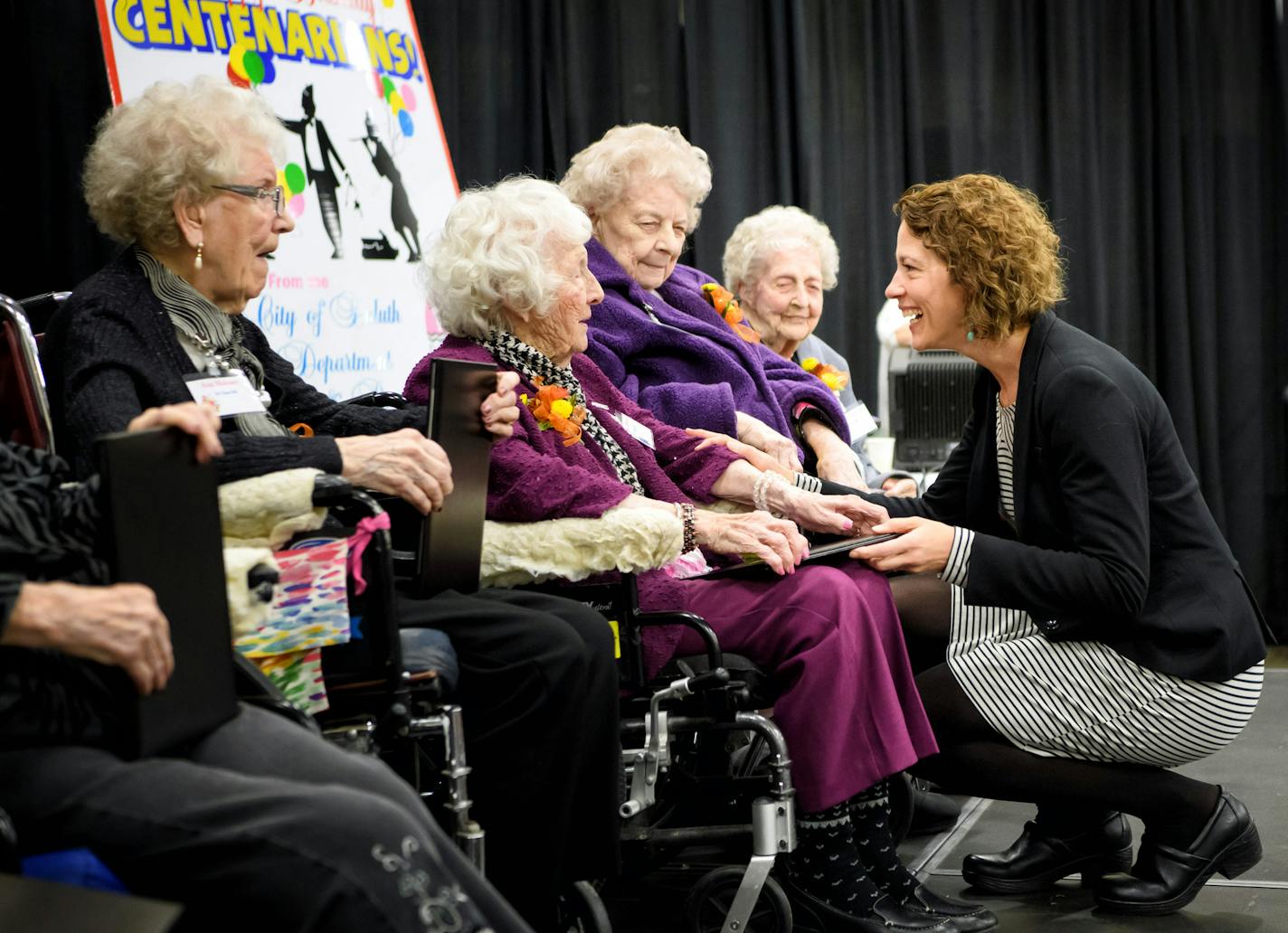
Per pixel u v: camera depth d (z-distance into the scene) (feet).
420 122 12.28
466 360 6.79
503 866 5.88
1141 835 9.48
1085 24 16.97
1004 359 7.89
